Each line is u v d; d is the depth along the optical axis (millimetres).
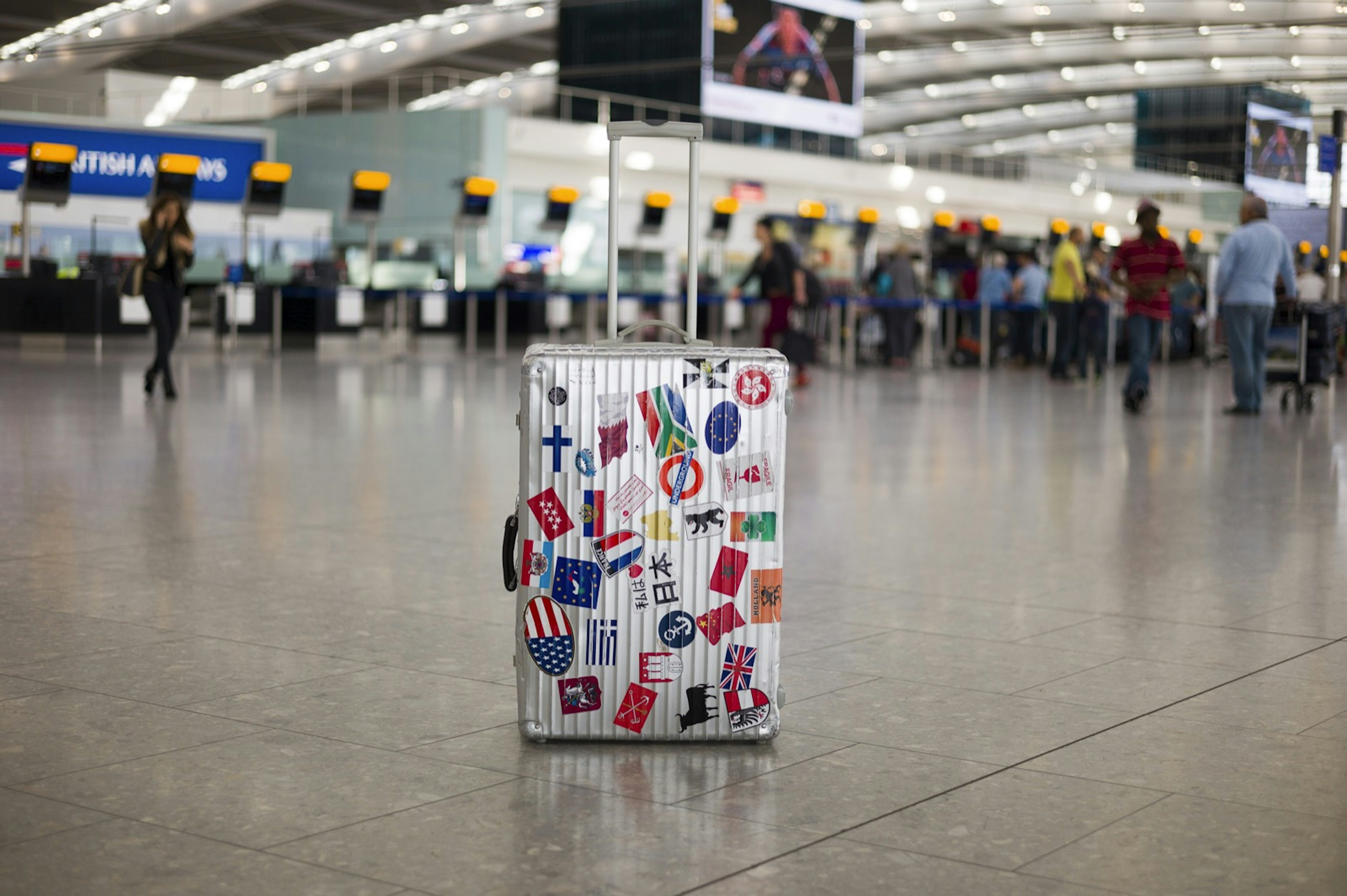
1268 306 10383
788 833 2057
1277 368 10891
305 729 2539
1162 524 5145
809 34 32562
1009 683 2939
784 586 3975
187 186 15719
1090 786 2281
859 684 2932
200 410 9055
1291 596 3881
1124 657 3174
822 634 3391
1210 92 22422
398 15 30156
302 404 9727
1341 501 5816
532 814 2123
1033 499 5773
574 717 2480
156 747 2414
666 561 2469
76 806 2115
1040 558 4438
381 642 3207
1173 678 2990
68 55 32094
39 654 3027
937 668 3062
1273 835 2061
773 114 32125
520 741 2500
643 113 28922
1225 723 2654
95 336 15930
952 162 33844
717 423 2467
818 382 14203
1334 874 1915
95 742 2436
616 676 2479
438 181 22938
